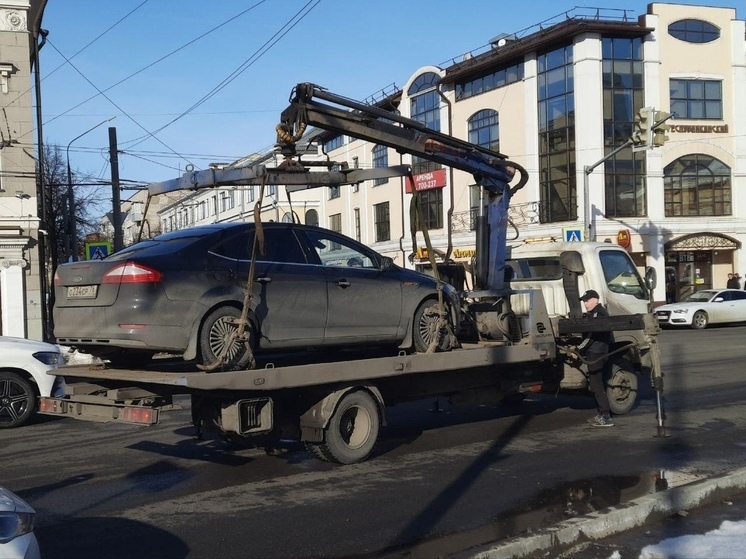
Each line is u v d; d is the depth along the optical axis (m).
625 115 34.19
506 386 10.02
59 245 41.19
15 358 10.84
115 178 22.77
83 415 7.51
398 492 6.90
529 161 35.72
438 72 40.25
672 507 6.18
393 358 8.07
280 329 7.72
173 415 11.60
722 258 36.84
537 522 5.96
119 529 5.98
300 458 8.38
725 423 10.09
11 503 4.21
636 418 10.58
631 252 34.28
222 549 5.48
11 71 23.09
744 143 36.22
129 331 6.95
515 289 10.49
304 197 49.94
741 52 36.03
